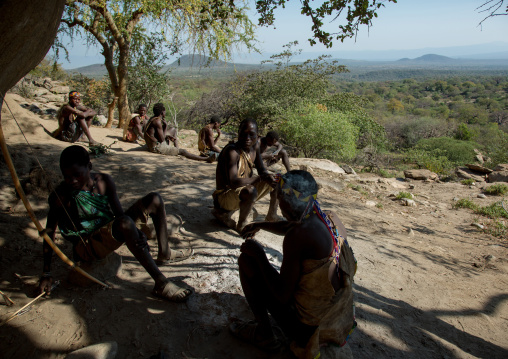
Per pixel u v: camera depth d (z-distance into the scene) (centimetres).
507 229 712
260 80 2253
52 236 282
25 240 353
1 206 393
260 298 238
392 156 2080
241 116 2317
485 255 544
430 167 1686
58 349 235
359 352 258
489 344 299
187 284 308
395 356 262
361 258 440
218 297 294
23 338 241
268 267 229
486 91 14325
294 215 201
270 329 242
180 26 1029
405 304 341
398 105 9600
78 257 295
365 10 430
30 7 199
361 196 799
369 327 291
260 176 392
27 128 725
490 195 1043
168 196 518
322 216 209
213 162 830
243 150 397
